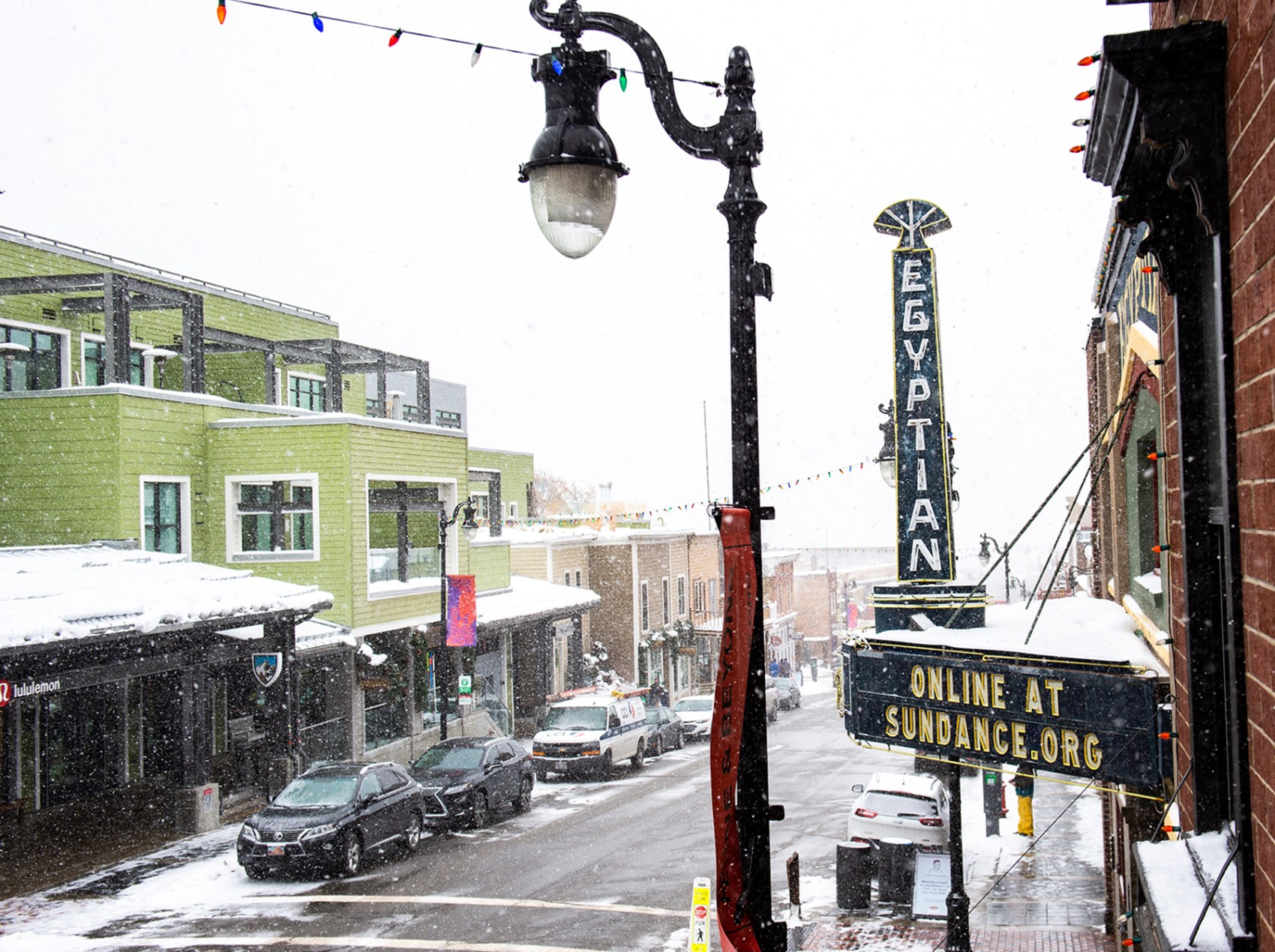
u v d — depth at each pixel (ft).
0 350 80.18
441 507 93.35
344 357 101.86
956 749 33.76
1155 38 12.27
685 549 170.91
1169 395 25.04
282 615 70.95
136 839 63.52
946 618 40.70
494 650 115.96
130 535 76.38
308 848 54.24
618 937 45.52
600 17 17.48
